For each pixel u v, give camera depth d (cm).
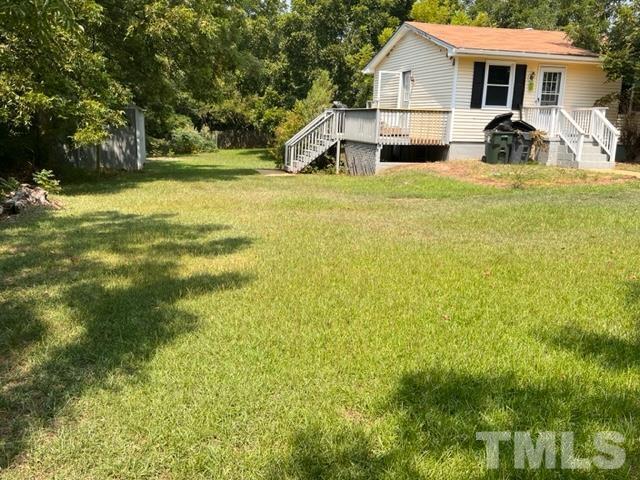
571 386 309
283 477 235
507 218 847
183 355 354
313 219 864
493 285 502
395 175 1488
